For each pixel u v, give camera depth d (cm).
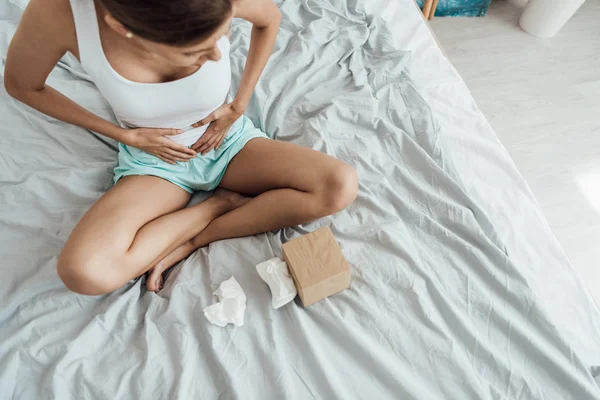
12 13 106
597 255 125
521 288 79
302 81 112
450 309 75
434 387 69
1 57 101
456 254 84
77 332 72
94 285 70
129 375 68
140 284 82
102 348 71
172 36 46
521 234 92
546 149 155
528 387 70
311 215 84
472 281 80
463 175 101
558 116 166
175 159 84
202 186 92
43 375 68
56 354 69
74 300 76
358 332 73
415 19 135
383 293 78
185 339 71
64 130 98
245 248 85
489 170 103
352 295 78
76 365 67
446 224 89
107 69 62
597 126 163
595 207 137
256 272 81
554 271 88
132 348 71
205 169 91
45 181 88
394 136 101
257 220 85
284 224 87
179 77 69
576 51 194
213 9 44
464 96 117
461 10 205
